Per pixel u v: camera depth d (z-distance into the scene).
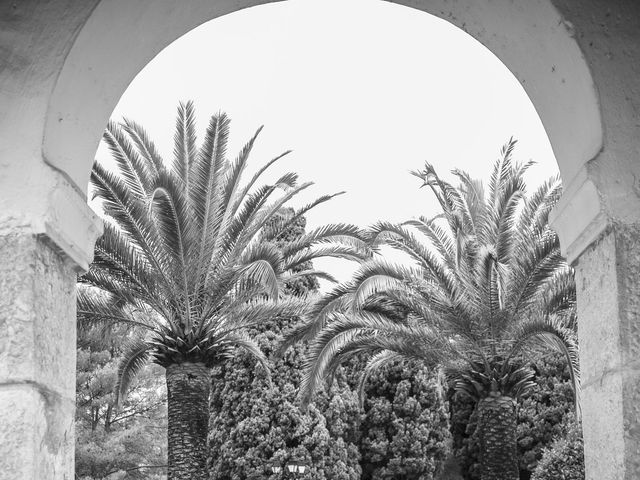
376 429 27.59
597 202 2.85
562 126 3.27
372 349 16.70
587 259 3.03
